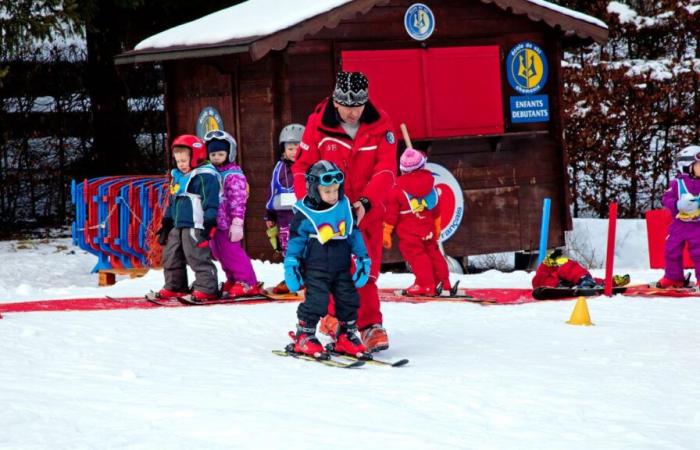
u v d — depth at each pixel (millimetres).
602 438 5133
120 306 10805
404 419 5395
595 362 7434
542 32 17625
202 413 5402
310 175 7465
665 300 11289
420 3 16406
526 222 17625
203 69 16875
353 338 7660
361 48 16031
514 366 7250
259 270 14570
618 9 24672
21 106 24516
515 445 4938
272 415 5363
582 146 22906
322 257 7547
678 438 5172
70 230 24562
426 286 11680
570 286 11961
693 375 6914
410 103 16312
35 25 20703
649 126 22500
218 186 11133
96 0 22750
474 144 17094
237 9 18484
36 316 9555
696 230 12227
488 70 16953
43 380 6402
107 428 5090
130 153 25406
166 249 11312
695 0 24016
